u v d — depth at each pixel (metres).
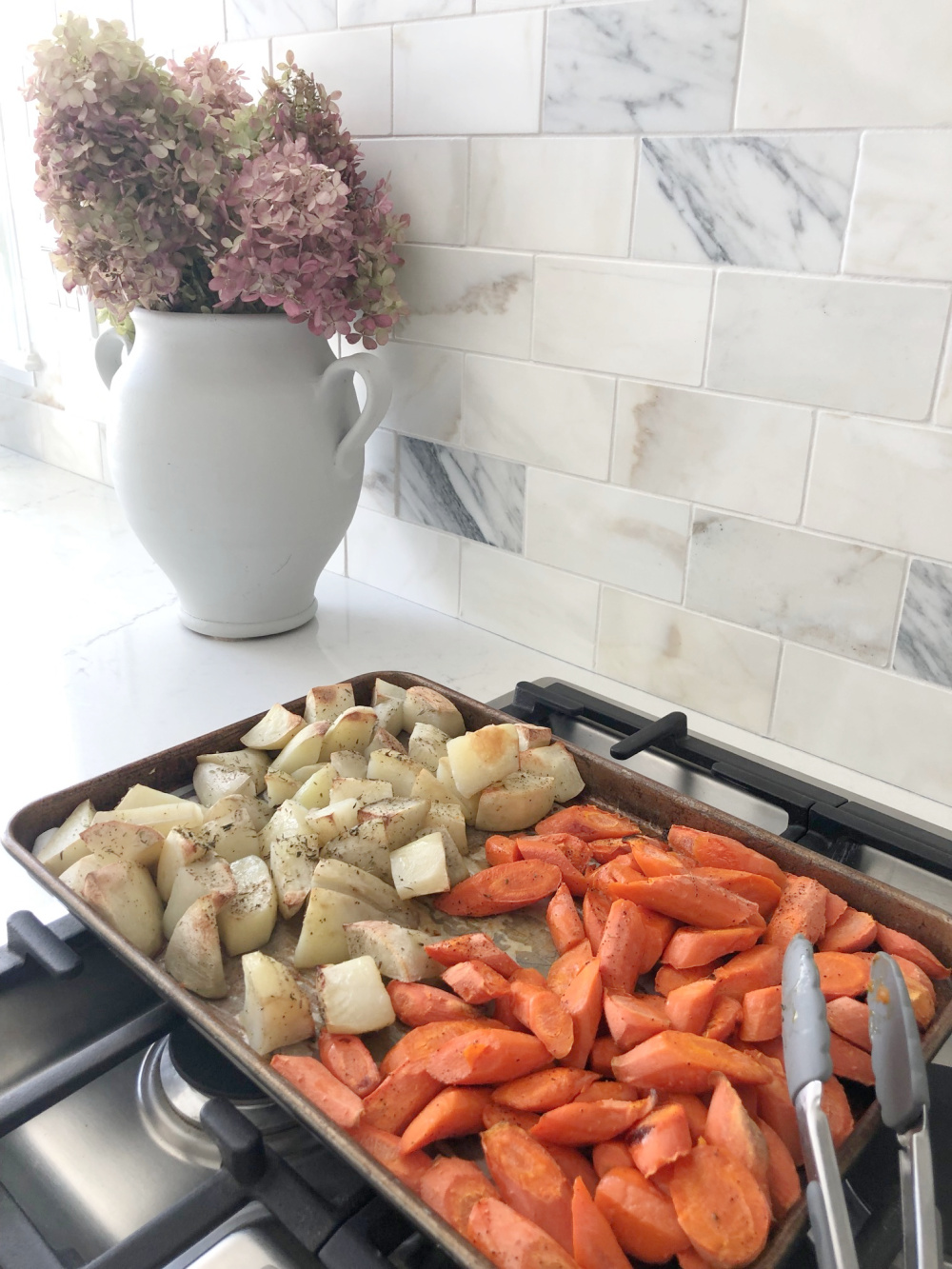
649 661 0.84
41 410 1.46
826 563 0.71
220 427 0.80
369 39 0.86
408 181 0.87
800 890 0.54
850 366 0.65
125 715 0.79
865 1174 0.42
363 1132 0.42
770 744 0.78
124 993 0.57
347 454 0.86
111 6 1.12
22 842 0.58
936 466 0.64
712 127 0.67
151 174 0.76
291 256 0.78
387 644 0.93
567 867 0.58
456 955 0.50
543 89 0.75
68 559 1.13
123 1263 0.38
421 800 0.60
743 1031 0.46
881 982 0.39
